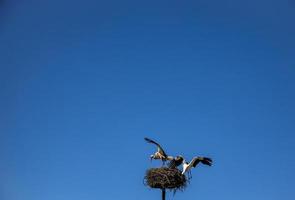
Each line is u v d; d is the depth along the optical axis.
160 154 43.84
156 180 43.06
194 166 43.84
